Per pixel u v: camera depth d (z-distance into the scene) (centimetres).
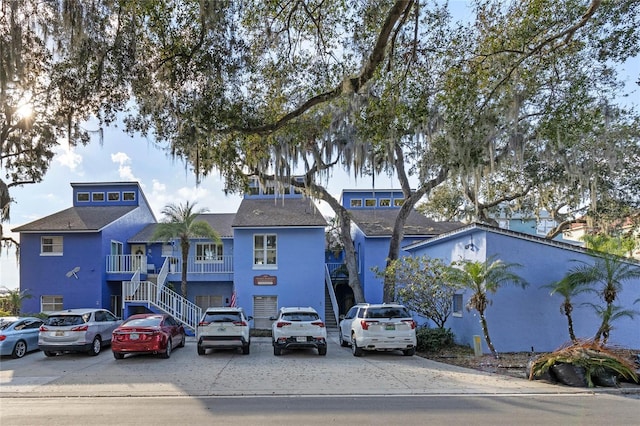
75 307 2305
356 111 1159
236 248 2266
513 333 1355
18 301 2152
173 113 970
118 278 2370
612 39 962
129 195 2766
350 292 2708
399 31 930
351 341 1418
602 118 1090
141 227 2798
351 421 651
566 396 814
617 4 920
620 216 2138
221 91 909
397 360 1259
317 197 2177
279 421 655
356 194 2961
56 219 2488
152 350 1289
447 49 999
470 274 1249
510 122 1076
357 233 2716
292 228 2269
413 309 1535
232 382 961
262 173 1756
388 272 1631
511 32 947
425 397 813
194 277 2375
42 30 816
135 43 805
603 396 814
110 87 884
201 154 1155
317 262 2264
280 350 1368
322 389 885
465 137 989
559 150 1330
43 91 1029
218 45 838
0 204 1859
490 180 2341
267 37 942
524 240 1388
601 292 1244
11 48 795
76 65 855
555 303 1366
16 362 1311
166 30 823
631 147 1497
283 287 2248
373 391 865
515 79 1005
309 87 1088
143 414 705
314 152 1750
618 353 998
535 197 2580
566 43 914
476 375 1022
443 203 3123
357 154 1683
